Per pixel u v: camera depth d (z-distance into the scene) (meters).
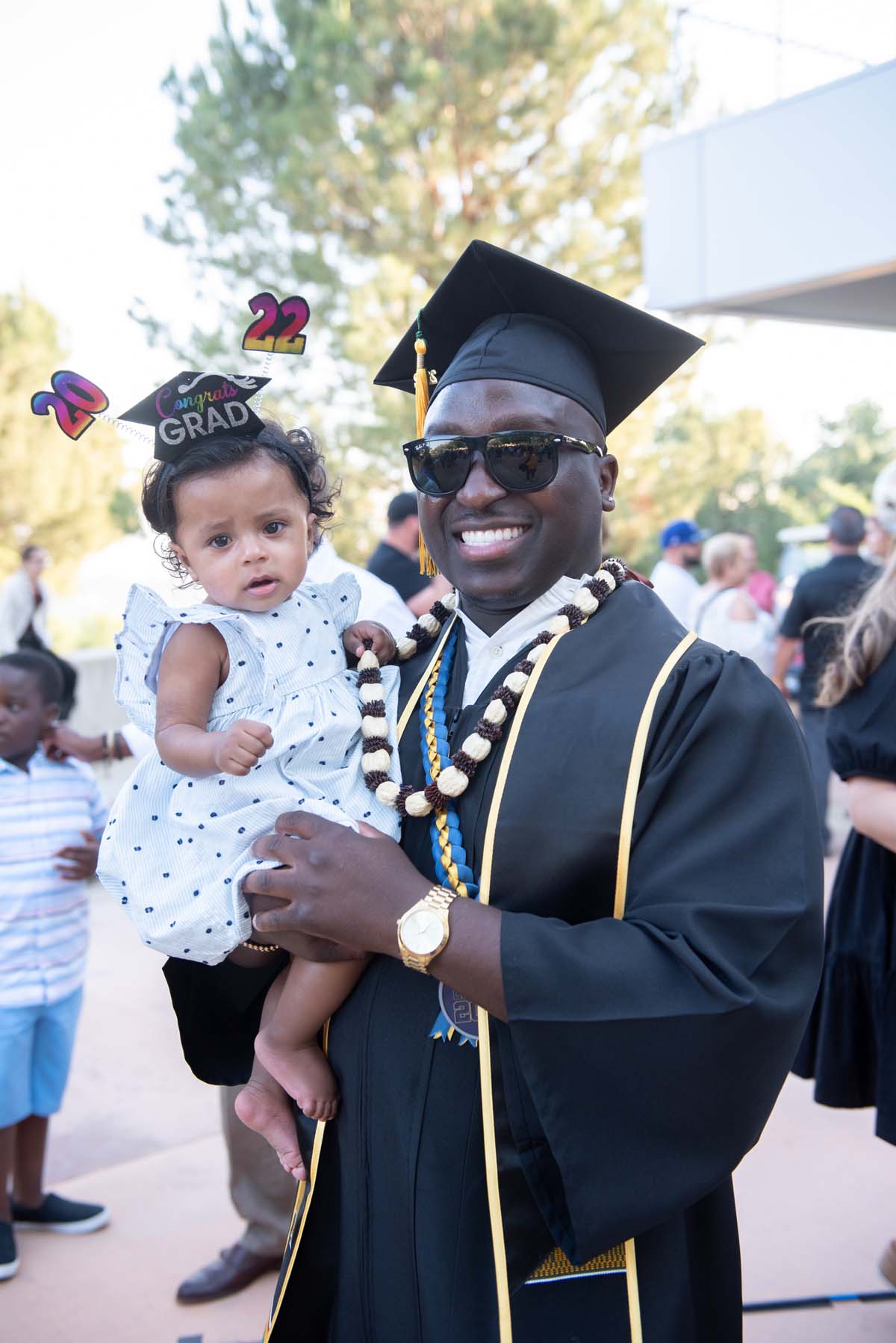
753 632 6.47
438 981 1.57
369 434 11.16
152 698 1.71
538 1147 1.45
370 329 10.53
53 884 3.12
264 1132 1.75
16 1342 2.73
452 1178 1.49
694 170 4.20
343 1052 1.64
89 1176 3.54
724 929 1.36
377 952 1.56
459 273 1.66
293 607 1.78
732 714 1.46
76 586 20.00
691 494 12.63
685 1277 1.50
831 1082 2.57
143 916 1.62
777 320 4.55
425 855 1.60
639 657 1.55
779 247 3.92
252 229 11.52
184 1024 1.79
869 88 3.56
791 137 3.84
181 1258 3.10
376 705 1.75
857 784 2.41
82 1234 3.23
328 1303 1.68
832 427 24.48
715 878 1.40
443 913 1.39
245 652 1.69
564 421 1.60
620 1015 1.33
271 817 1.62
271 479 1.66
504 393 1.59
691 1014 1.32
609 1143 1.35
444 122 10.83
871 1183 3.29
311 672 1.74
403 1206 1.52
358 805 1.65
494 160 11.12
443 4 10.88
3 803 3.08
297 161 10.78
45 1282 2.99
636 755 1.46
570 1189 1.35
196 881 1.61
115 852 1.67
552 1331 1.42
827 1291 2.78
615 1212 1.35
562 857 1.47
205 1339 2.74
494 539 1.60
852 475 24.27
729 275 4.11
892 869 2.50
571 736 1.50
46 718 3.20
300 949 1.59
